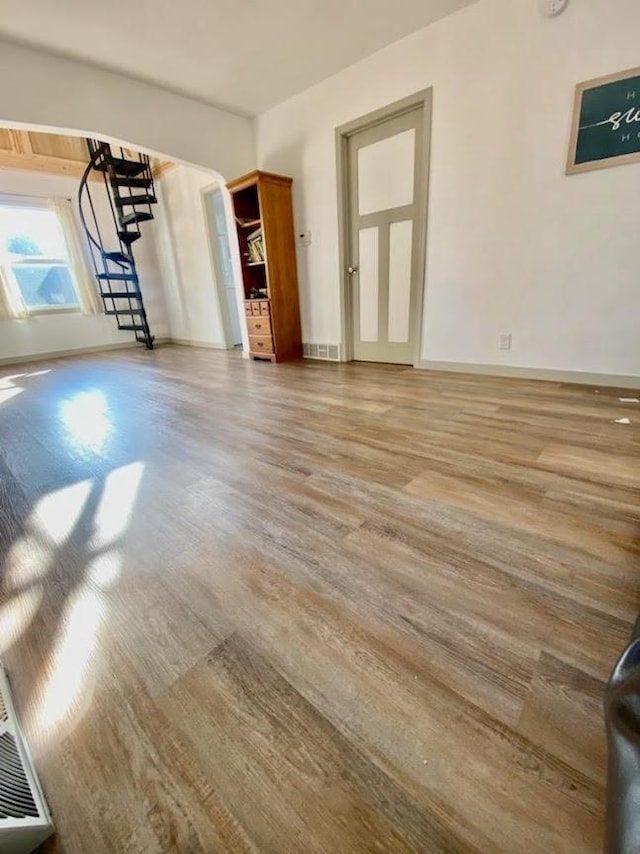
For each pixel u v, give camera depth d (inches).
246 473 63.7
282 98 138.7
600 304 94.3
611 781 16.3
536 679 28.4
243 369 152.8
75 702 28.6
